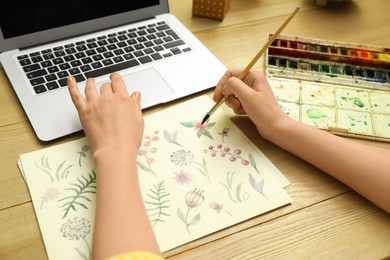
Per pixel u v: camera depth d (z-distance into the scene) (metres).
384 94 0.66
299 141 0.55
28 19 0.68
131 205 0.43
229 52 0.75
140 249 0.40
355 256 0.46
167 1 0.79
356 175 0.51
